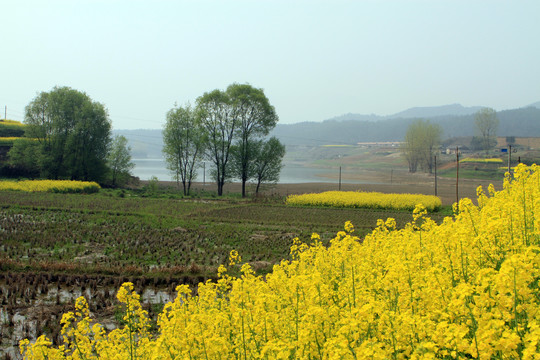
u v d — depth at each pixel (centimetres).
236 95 7844
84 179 8631
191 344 797
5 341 1592
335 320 815
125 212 4591
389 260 1121
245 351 793
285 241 3400
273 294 1029
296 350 725
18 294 2081
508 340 551
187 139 8088
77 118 8412
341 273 1269
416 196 5944
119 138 9419
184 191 7994
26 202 5109
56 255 2806
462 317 714
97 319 1786
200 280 2350
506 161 13900
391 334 690
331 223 4312
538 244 1003
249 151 7738
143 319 1003
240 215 4809
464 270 919
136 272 2423
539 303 699
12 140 9669
